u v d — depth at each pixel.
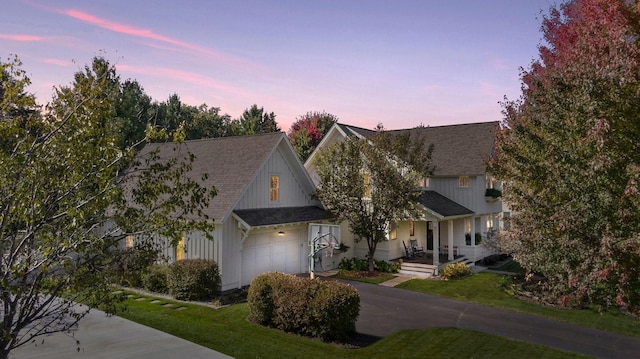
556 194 7.46
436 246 22.50
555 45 16.16
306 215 21.80
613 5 7.69
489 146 27.39
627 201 6.45
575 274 7.14
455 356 10.71
